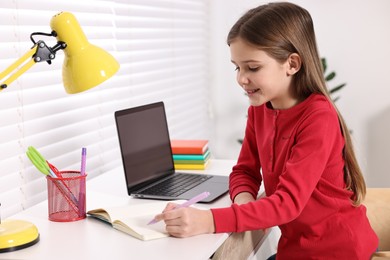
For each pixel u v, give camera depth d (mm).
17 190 1662
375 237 1512
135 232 1254
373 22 3172
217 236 1252
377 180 3275
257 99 1404
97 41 2123
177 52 2916
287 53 1382
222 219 1271
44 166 1383
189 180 1775
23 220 1302
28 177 1702
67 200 1375
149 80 2555
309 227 1441
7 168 1618
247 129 1666
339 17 3219
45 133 1786
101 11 2115
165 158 1846
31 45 1725
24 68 1241
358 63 3227
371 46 3191
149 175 1736
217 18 3412
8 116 1617
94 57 1269
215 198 1560
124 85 2305
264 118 1543
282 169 1467
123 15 2289
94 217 1408
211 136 3473
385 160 3246
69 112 1908
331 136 1366
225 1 3385
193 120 3158
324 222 1436
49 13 1818
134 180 1649
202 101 3318
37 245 1216
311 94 1444
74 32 1259
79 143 1956
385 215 1777
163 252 1162
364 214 1521
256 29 1352
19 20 1660
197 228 1253
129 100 2354
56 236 1273
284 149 1447
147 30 2557
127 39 2334
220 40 3426
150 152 1763
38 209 1493
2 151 1596
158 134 1830
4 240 1176
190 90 3115
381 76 3197
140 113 1765
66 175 1445
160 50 2705
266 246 2373
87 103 2010
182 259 1123
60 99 1866
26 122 1700
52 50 1253
